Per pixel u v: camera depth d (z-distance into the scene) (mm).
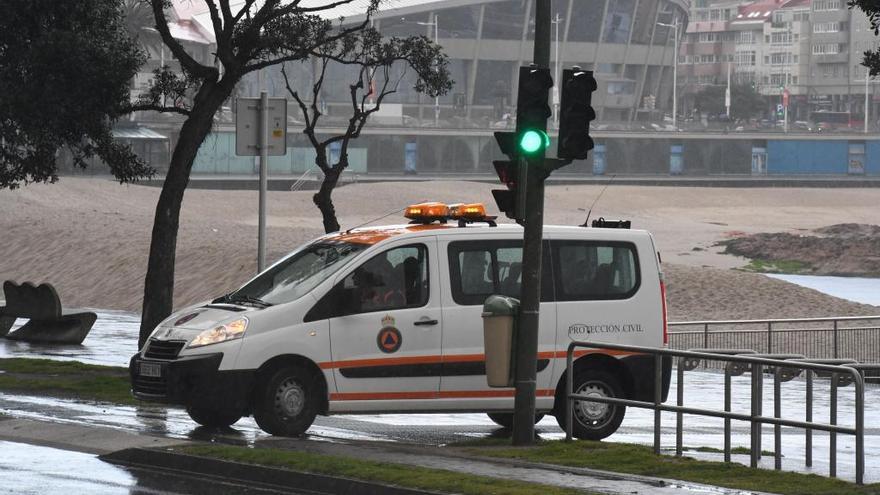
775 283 71750
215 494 18516
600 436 25703
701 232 148250
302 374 23984
